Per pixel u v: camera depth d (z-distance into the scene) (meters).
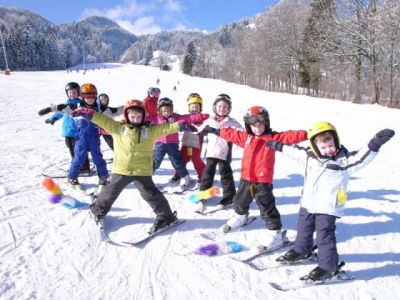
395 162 7.99
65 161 7.18
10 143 8.64
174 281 3.41
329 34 30.02
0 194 5.18
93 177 6.21
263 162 4.05
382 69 27.47
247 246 4.05
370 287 3.38
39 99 18.09
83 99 5.72
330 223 3.42
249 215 4.79
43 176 6.12
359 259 3.86
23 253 3.71
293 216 4.88
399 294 3.30
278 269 3.64
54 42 111.06
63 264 3.58
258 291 3.31
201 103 5.84
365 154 3.27
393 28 25.27
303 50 43.00
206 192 4.76
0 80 31.58
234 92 29.56
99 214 4.28
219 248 3.87
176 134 5.70
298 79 48.31
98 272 3.49
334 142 3.41
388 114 17.08
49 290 3.19
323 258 3.41
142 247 3.97
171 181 6.06
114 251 3.86
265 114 4.06
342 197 3.40
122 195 5.31
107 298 3.14
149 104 7.27
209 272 3.56
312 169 3.51
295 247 3.70
